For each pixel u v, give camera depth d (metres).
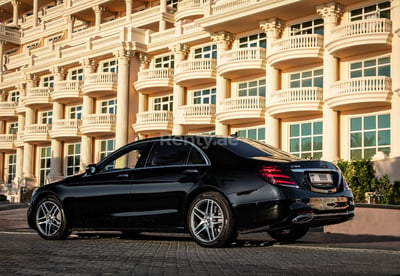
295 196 8.08
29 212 10.62
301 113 30.91
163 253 7.84
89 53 43.81
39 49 53.22
